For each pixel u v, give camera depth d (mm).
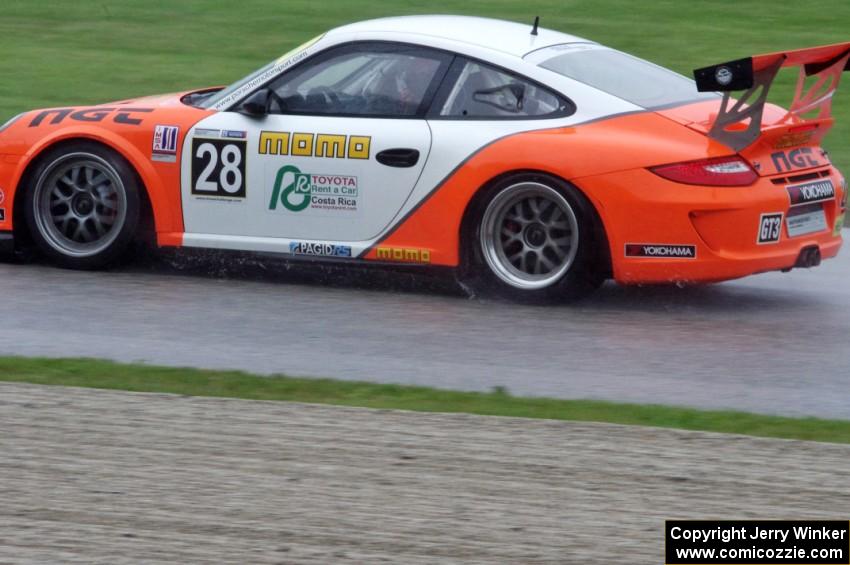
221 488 15031
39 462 15688
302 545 13547
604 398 19469
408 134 25031
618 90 25109
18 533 13727
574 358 21656
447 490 15070
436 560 13250
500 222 24859
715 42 56000
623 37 56781
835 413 18953
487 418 17672
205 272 27391
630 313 24734
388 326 23469
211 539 13664
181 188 26219
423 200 24906
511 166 24266
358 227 25406
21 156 26812
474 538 13789
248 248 26000
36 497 14656
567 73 25156
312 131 25469
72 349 21531
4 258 27953
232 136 25859
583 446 16562
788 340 23109
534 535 13883
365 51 25969
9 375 19359
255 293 25734
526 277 24922
